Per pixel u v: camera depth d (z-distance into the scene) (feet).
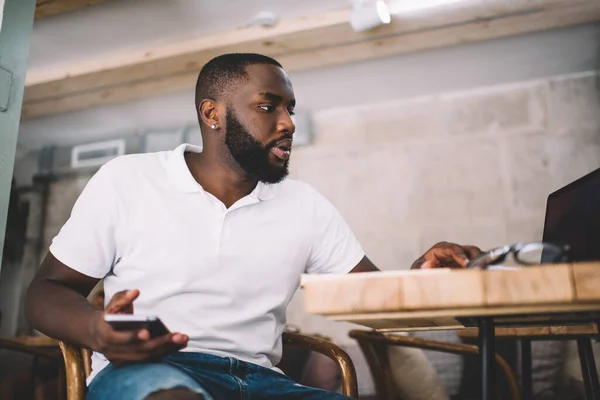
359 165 14.93
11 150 5.91
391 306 2.35
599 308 2.27
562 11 10.92
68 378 3.45
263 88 4.50
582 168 13.21
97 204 4.11
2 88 5.86
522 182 13.55
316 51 12.50
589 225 3.45
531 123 13.74
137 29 12.11
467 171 14.02
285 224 4.45
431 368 8.67
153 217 4.12
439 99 14.58
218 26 12.07
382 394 7.30
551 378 11.09
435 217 14.03
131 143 16.81
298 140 15.40
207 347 3.92
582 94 13.46
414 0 10.77
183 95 14.65
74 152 17.44
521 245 2.85
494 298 2.23
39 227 17.25
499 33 11.67
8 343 7.80
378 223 14.47
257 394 3.83
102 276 4.15
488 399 2.61
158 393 3.04
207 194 4.26
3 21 5.97
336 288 2.44
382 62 13.10
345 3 11.23
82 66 13.56
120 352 2.78
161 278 4.00
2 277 16.71
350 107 15.33
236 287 4.08
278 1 11.19
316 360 10.18
